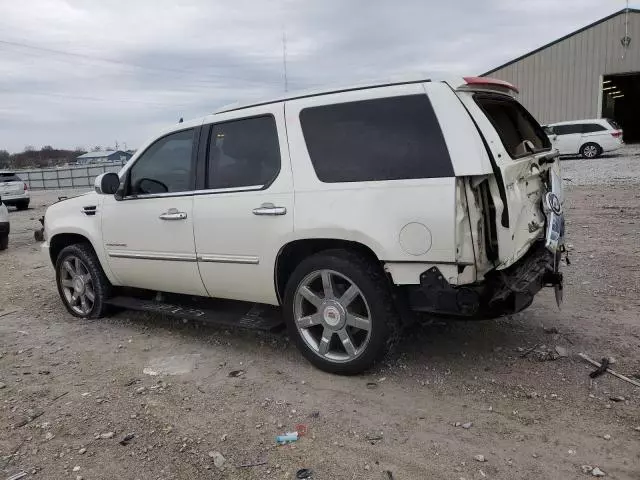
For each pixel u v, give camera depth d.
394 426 3.30
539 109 32.69
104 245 5.31
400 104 3.59
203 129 4.57
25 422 3.57
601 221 9.41
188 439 3.28
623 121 43.44
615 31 29.92
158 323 5.48
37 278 8.15
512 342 4.41
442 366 4.05
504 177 3.33
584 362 4.00
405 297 3.72
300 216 3.89
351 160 3.74
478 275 3.45
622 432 3.10
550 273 3.87
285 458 3.04
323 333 3.99
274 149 4.12
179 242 4.66
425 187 3.41
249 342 4.79
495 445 3.05
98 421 3.54
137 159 5.04
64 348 4.93
